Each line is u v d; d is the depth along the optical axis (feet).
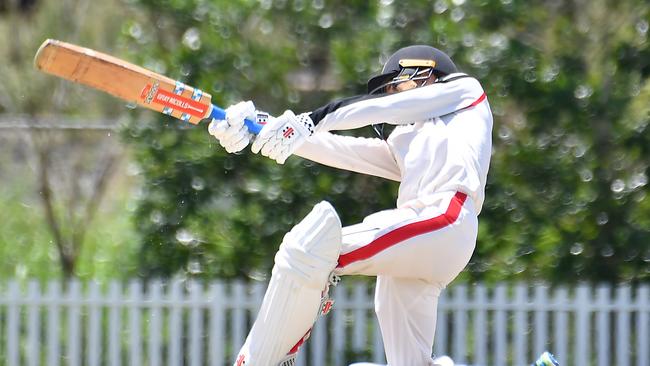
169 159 87.76
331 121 52.37
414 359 55.42
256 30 88.43
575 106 87.76
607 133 88.48
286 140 51.83
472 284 89.30
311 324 52.95
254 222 88.53
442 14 87.04
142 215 89.45
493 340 82.12
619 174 89.15
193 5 87.92
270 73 87.76
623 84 89.71
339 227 51.03
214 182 88.07
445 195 52.03
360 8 87.35
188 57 87.25
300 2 87.35
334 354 80.64
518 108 88.48
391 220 51.80
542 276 89.35
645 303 80.89
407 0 87.10
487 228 88.43
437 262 52.16
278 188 87.81
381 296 56.18
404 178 53.88
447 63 56.13
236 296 81.20
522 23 88.69
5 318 83.82
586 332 80.89
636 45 89.86
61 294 82.07
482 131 53.88
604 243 89.15
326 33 87.45
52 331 82.12
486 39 87.20
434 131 53.36
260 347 52.54
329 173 87.40
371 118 52.60
